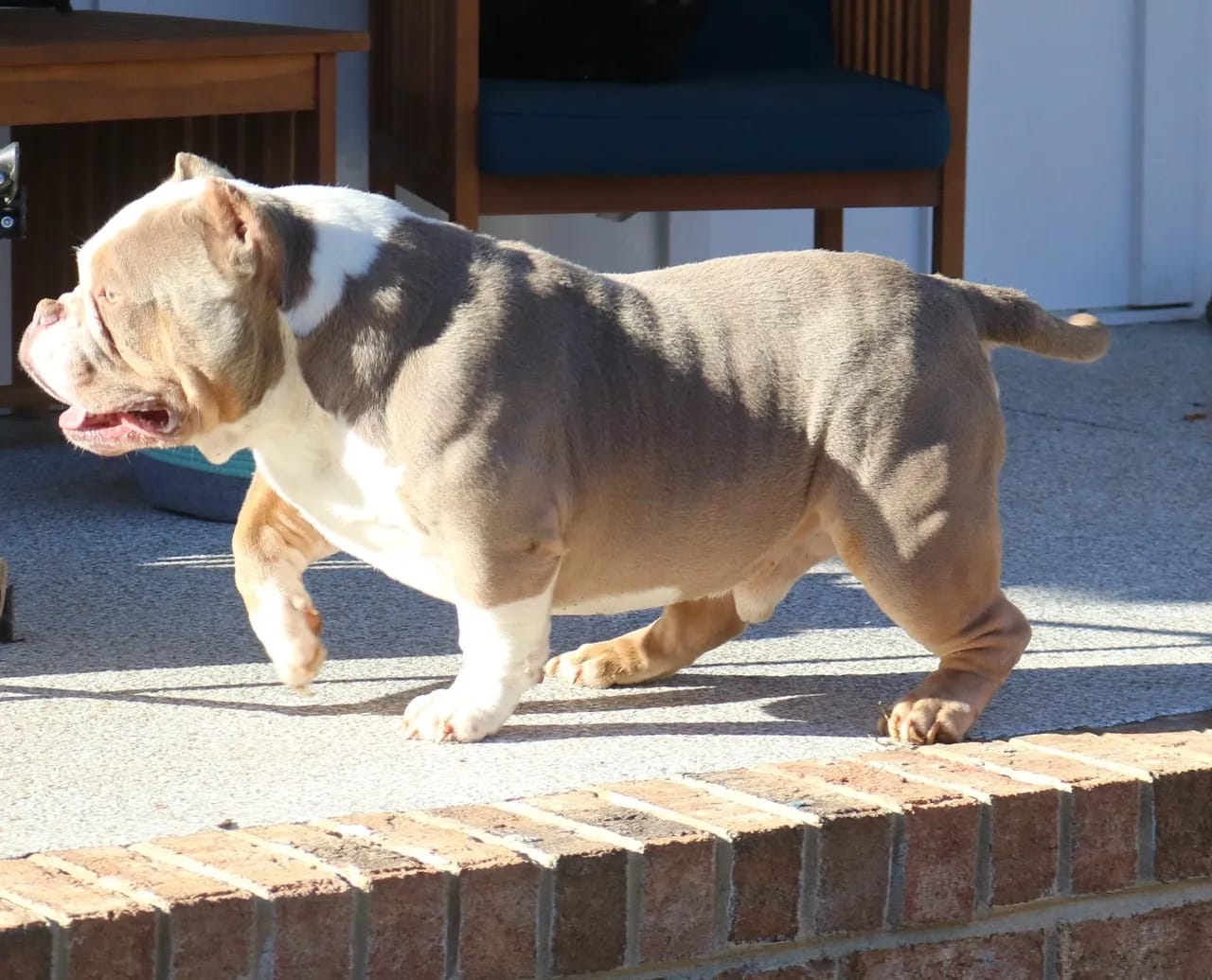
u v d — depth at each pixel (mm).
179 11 8258
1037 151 10023
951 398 4152
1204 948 4191
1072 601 5426
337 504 3990
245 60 6152
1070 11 9969
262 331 3783
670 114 6934
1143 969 4129
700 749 4141
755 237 9500
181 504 6164
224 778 3857
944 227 7422
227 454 3982
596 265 9414
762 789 3844
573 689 4570
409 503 3898
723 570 4219
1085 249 10250
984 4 9758
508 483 3844
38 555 5664
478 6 7230
